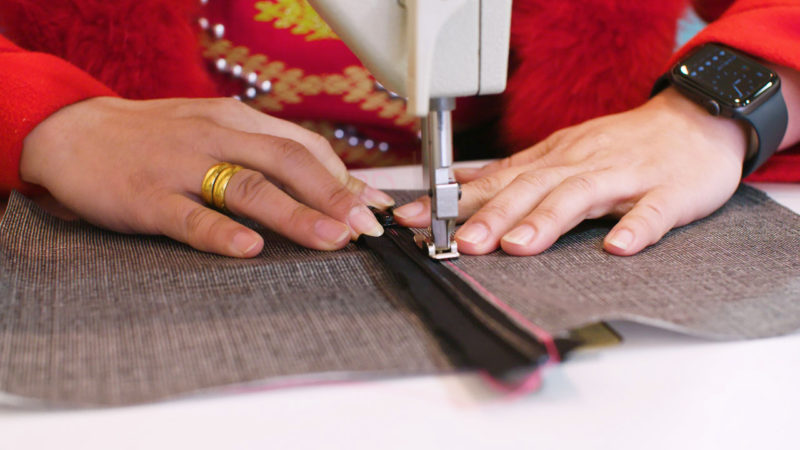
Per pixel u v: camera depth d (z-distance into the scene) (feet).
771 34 2.40
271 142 2.05
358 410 1.16
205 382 1.18
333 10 1.61
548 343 1.21
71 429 1.12
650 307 1.42
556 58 3.07
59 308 1.49
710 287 1.54
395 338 1.34
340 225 1.85
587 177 2.01
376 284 1.62
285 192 2.09
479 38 1.55
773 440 1.08
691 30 3.13
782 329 1.36
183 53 2.96
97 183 2.07
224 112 2.27
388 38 1.63
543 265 1.71
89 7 2.81
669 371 1.27
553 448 1.06
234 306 1.50
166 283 1.63
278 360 1.26
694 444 1.07
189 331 1.38
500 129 3.30
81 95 2.36
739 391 1.21
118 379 1.20
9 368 1.23
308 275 1.67
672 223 1.97
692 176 2.12
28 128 2.21
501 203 1.93
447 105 1.61
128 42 2.88
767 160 2.50
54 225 2.10
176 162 2.03
